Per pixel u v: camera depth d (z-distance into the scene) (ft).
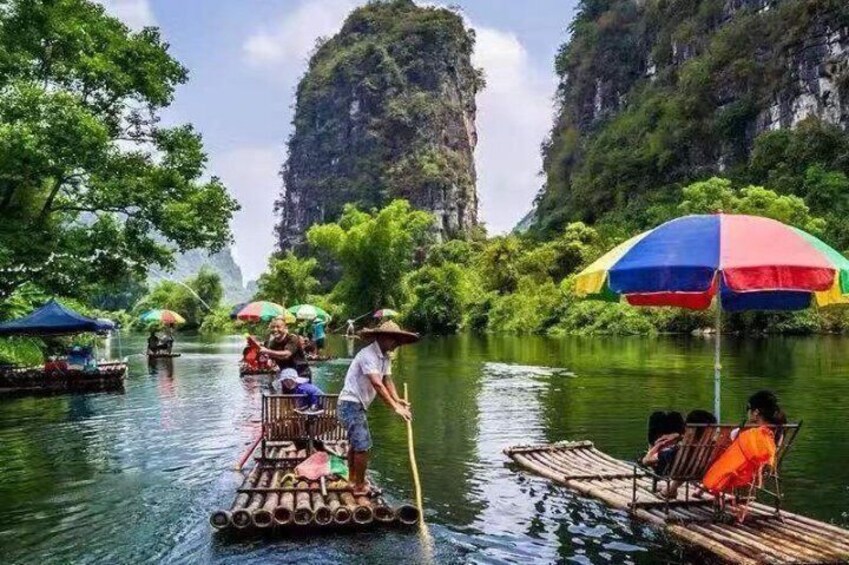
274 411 25.94
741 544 17.74
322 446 26.07
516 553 17.93
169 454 29.73
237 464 27.66
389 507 19.70
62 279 59.47
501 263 181.98
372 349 21.50
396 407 21.11
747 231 19.89
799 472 25.88
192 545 18.51
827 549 17.37
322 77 395.34
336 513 19.40
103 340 124.77
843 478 25.02
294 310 100.07
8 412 42.37
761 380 53.26
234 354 100.48
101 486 24.68
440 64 373.61
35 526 20.45
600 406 42.16
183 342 146.10
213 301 263.08
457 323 168.35
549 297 149.79
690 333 121.70
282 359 30.30
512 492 23.36
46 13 57.77
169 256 63.67
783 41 199.62
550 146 325.42
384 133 357.00
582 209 240.94
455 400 45.32
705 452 19.43
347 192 353.92
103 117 62.39
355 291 193.57
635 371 61.77
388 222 188.65
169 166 64.39
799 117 192.03
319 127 387.14
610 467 26.05
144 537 19.31
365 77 371.35
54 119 52.34
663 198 207.72
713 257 19.27
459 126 372.99
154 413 41.39
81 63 58.70
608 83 292.61
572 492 23.25
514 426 35.94
